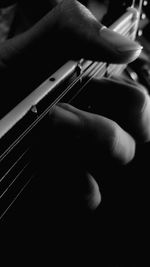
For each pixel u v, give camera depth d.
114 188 0.24
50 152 0.16
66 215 0.19
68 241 0.21
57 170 0.17
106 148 0.16
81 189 0.17
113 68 0.23
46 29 0.20
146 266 0.22
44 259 0.21
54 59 0.20
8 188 0.15
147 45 0.34
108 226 0.23
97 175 0.21
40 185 0.17
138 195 0.24
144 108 0.18
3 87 0.21
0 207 0.16
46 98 0.16
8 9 0.33
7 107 0.21
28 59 0.21
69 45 0.19
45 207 0.18
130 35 0.25
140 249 0.22
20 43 0.21
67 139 0.16
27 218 0.19
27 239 0.21
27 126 0.15
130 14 0.24
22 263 0.20
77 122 0.16
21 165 0.16
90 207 0.17
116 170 0.23
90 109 0.19
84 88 0.19
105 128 0.16
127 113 0.18
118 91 0.18
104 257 0.22
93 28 0.19
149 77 0.30
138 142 0.19
